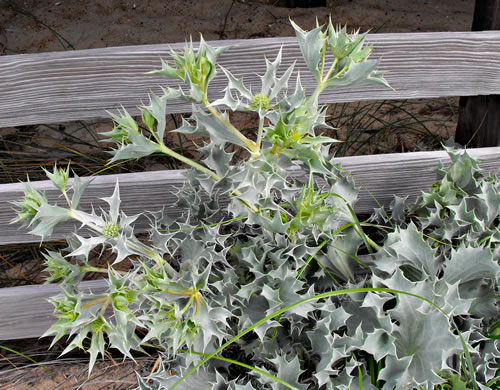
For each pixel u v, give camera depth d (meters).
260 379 1.42
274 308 1.42
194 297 1.27
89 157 2.91
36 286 2.19
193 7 4.54
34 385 2.16
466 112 2.55
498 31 1.94
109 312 2.05
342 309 1.46
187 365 1.41
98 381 2.14
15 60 1.77
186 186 1.79
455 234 1.77
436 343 1.41
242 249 1.53
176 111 1.94
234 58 1.86
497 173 2.16
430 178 2.15
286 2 4.54
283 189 1.34
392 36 1.89
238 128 3.20
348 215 1.75
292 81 1.91
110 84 1.85
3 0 4.66
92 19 4.43
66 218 1.23
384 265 1.61
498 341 1.62
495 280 1.59
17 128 3.38
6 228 2.03
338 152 2.91
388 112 3.27
